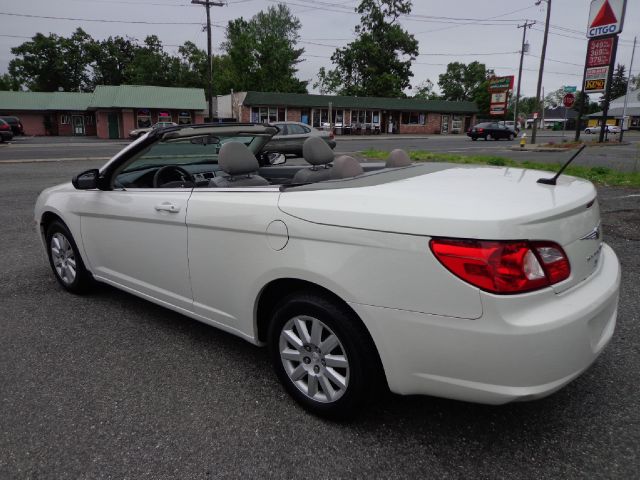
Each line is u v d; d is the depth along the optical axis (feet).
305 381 8.38
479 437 7.64
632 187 31.32
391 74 191.21
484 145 91.50
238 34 221.87
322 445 7.52
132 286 11.61
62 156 62.69
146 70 207.00
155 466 7.10
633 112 226.38
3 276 15.60
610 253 8.79
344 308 7.47
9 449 7.48
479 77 283.38
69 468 7.07
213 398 8.82
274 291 8.79
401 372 6.98
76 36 228.22
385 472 6.92
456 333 6.38
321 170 11.09
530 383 6.24
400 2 192.85
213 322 9.78
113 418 8.23
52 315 12.57
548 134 156.66
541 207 6.64
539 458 7.14
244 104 137.49
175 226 9.86
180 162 13.01
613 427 7.80
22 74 230.48
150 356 10.40
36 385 9.26
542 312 6.28
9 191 32.35
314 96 145.79
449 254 6.31
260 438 7.70
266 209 8.17
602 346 7.09
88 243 12.58
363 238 6.97
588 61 79.56
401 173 9.20
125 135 139.03
